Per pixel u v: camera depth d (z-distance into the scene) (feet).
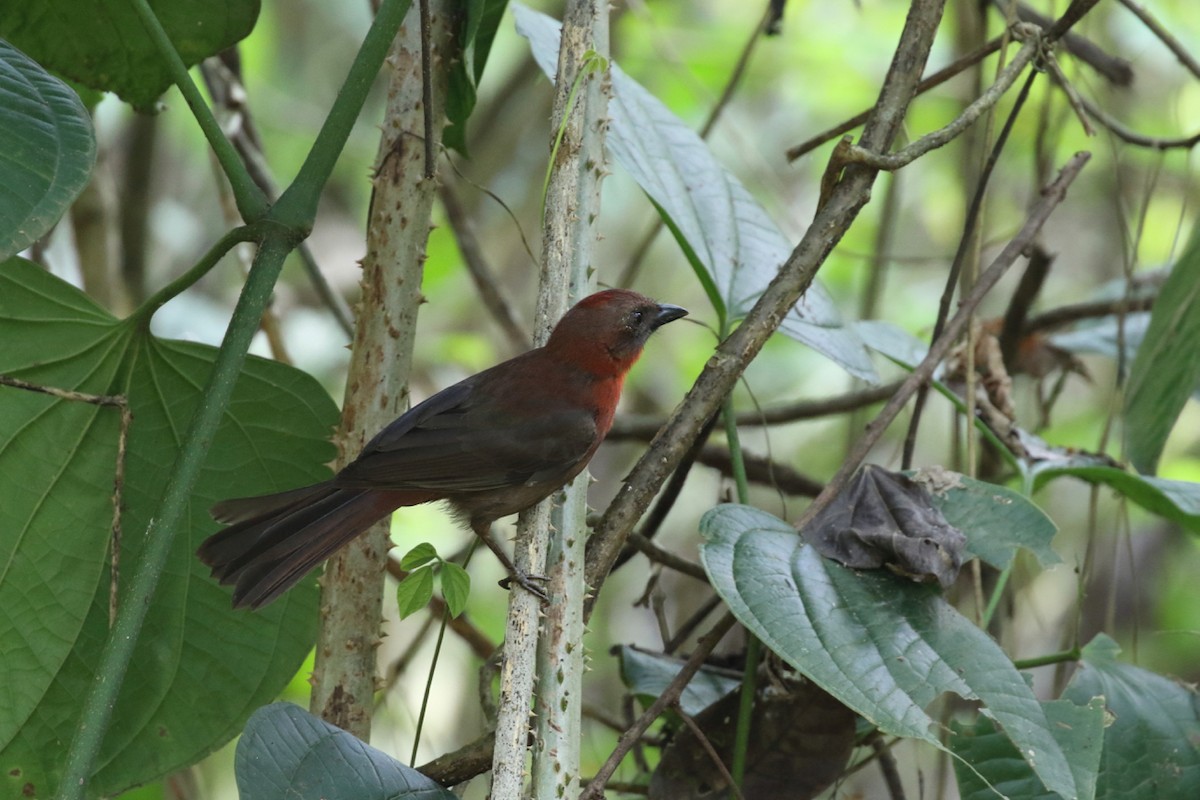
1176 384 27.63
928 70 51.21
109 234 38.99
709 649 22.06
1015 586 32.42
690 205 28.27
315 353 51.11
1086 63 33.14
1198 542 47.32
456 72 25.75
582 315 28.50
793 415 37.29
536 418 26.99
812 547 21.98
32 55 26.73
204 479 24.06
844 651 19.88
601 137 22.52
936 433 52.21
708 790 23.85
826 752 23.80
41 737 23.08
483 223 53.42
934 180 52.95
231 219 38.29
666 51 47.06
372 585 22.89
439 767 21.35
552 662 19.67
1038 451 29.48
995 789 20.52
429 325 54.60
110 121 49.39
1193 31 48.83
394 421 23.09
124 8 26.00
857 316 46.24
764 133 56.03
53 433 23.26
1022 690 19.44
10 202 17.67
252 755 18.39
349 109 20.85
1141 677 23.30
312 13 61.11
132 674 23.59
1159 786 21.93
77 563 23.40
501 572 47.85
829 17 54.49
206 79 37.93
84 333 23.07
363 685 22.57
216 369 19.54
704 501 50.85
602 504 53.26
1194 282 28.19
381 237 23.17
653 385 55.26
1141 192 50.21
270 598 21.61
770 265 28.02
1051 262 33.06
